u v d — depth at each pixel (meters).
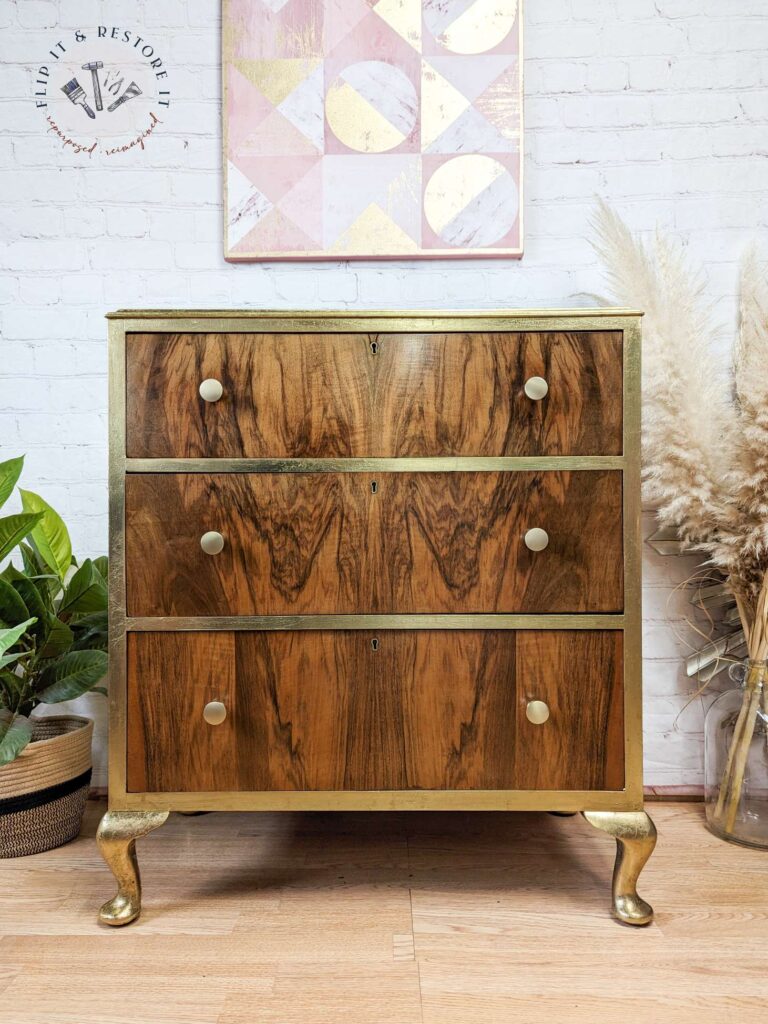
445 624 1.02
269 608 1.02
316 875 1.18
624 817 1.02
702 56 1.51
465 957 0.95
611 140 1.52
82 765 1.32
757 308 1.34
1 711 1.22
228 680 1.02
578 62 1.52
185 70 1.53
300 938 1.00
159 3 1.53
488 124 1.50
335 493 1.02
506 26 1.49
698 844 1.29
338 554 1.02
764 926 1.03
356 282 1.54
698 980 0.90
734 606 1.52
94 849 1.28
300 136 1.50
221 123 1.53
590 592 1.02
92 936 1.00
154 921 1.04
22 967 0.93
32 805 1.24
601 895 1.11
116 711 1.02
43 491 1.55
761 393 1.28
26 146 1.53
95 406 1.55
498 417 1.02
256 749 1.02
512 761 1.02
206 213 1.54
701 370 1.35
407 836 1.33
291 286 1.54
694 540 1.50
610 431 1.02
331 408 1.02
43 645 1.25
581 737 1.02
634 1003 0.86
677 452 1.33
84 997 0.88
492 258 1.52
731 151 1.51
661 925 1.03
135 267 1.54
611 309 1.01
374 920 1.04
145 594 1.02
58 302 1.54
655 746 1.54
